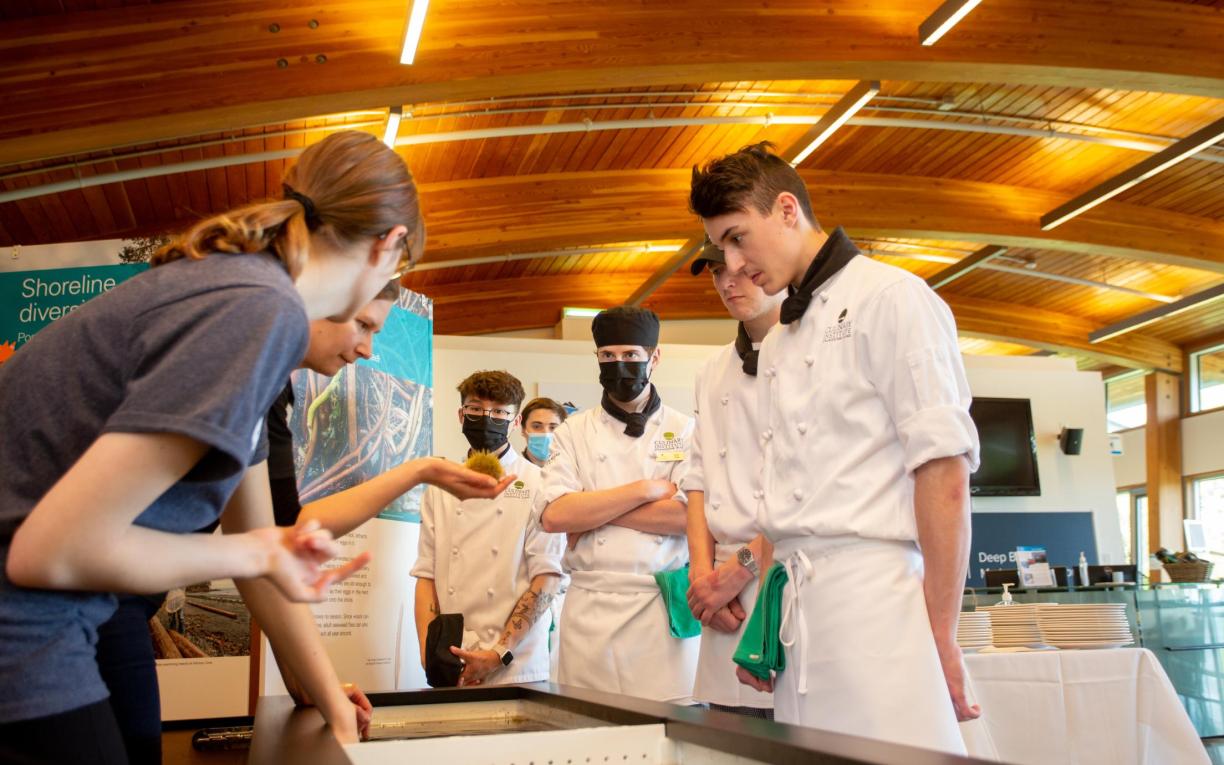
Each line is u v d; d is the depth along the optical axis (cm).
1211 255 1225
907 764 73
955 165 1142
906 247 1359
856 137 1068
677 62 780
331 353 156
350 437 300
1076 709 329
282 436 190
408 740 125
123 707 142
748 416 237
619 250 1319
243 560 94
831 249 189
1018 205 1190
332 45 737
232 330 91
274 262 103
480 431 321
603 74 774
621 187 1110
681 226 1109
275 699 193
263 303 94
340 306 118
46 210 935
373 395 313
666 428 309
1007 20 820
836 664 168
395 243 118
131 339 93
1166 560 498
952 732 160
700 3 789
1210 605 426
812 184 1138
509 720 177
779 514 182
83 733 88
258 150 888
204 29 725
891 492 173
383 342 322
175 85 715
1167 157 1002
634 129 1019
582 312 1359
